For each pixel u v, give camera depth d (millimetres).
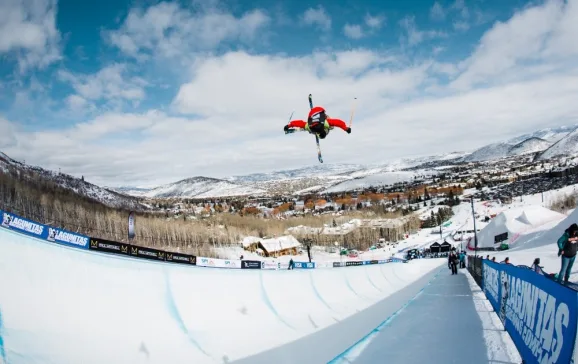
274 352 7820
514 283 7359
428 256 94938
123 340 6703
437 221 153500
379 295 18938
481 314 10422
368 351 7250
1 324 5410
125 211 111188
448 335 8062
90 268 7246
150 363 6590
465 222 136500
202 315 8766
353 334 9289
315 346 8234
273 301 11555
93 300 6895
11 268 6039
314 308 12930
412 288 21484
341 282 17609
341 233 122625
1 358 5074
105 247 13297
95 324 6559
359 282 20047
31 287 6141
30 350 5410
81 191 134875
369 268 23641
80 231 63500
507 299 8062
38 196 77938
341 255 96438
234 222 125875
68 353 5781
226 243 89500
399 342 7754
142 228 77562
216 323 8836
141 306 7629
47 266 6547
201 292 9336
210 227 101625
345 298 16219
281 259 83000
